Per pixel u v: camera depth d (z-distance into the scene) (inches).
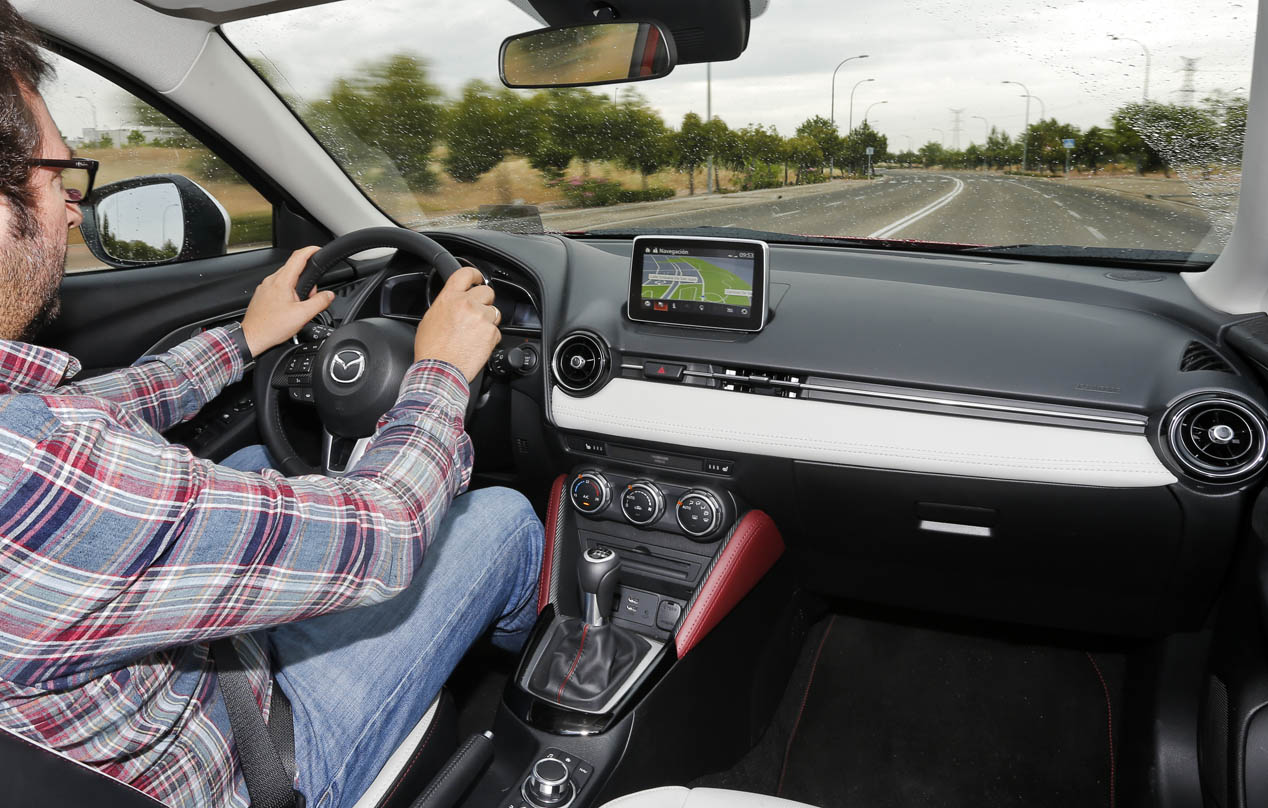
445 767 49.1
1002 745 76.1
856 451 62.6
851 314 67.4
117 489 26.1
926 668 85.0
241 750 37.0
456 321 41.9
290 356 62.4
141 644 28.1
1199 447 54.2
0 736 26.1
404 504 34.9
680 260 67.5
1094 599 66.6
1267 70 45.9
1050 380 58.3
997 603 72.3
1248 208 52.4
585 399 70.4
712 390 67.1
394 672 47.0
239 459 70.4
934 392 60.8
